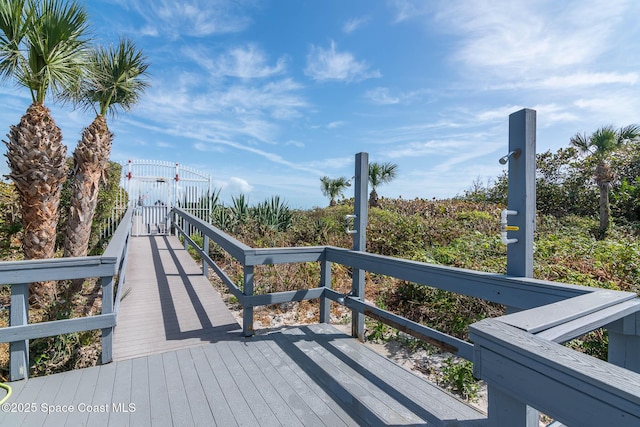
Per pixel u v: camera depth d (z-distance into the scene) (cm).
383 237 619
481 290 166
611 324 124
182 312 324
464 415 162
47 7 336
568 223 933
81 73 372
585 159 1116
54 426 153
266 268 475
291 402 173
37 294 369
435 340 187
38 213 361
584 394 61
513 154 159
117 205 744
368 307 242
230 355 228
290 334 267
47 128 353
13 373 193
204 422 157
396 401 174
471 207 1093
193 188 909
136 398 176
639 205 973
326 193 1500
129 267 512
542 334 85
